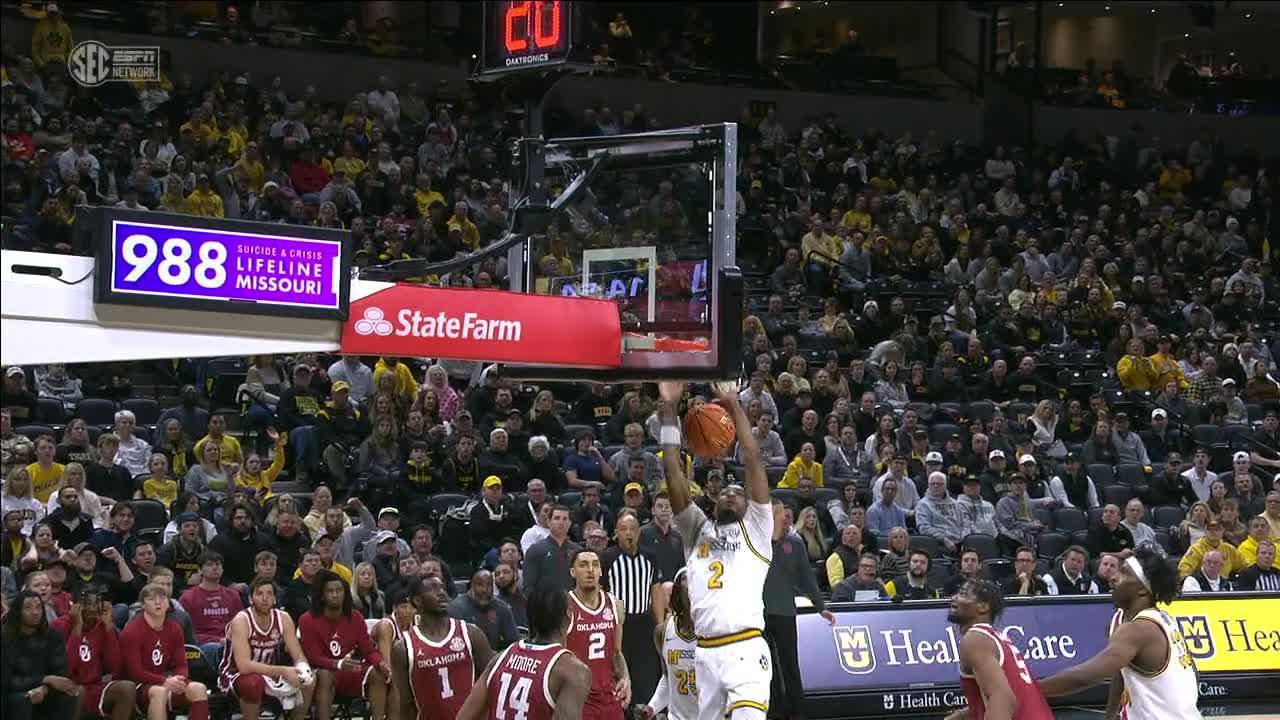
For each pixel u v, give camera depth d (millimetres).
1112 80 29203
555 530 11375
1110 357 19953
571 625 9453
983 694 6477
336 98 23516
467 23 25594
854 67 28141
